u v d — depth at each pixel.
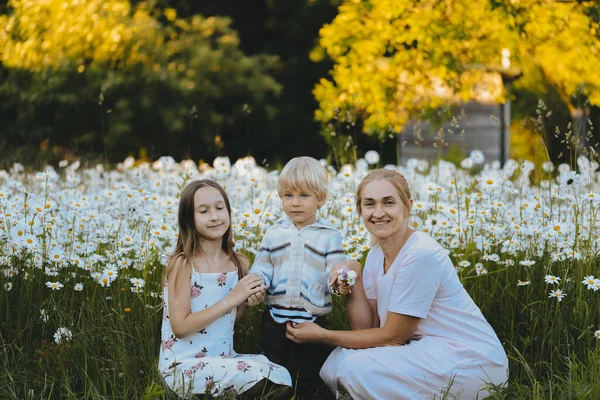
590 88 8.61
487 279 3.88
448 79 8.38
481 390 2.97
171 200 4.48
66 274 3.83
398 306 3.05
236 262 3.32
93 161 7.91
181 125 13.11
